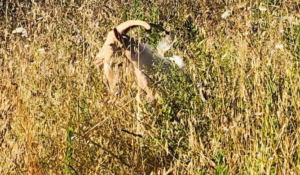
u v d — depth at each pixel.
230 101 4.77
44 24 7.74
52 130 4.83
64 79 5.58
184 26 7.58
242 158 4.04
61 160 4.41
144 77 5.87
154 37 7.75
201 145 4.20
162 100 4.88
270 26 6.00
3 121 4.99
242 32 6.09
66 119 4.91
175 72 5.23
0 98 5.47
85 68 5.90
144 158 4.51
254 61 4.91
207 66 5.37
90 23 7.04
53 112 5.00
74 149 4.47
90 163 4.44
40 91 5.33
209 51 5.73
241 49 5.44
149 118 4.73
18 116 5.04
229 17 6.89
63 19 7.55
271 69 4.92
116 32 6.12
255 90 4.73
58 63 6.11
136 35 7.70
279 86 4.71
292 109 4.53
